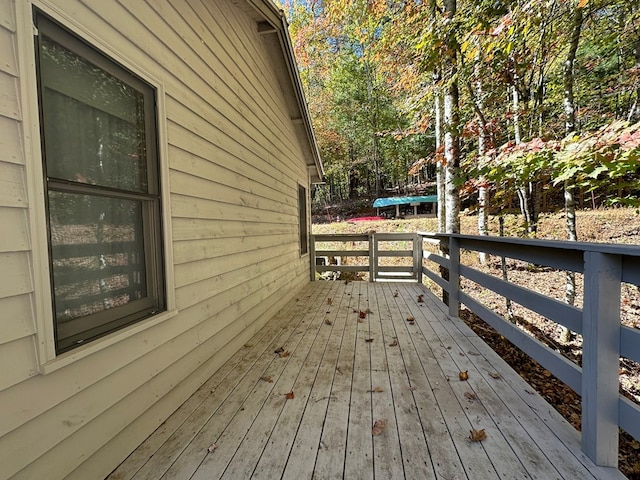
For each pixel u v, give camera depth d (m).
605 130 2.89
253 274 3.38
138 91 1.76
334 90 19.22
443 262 4.38
